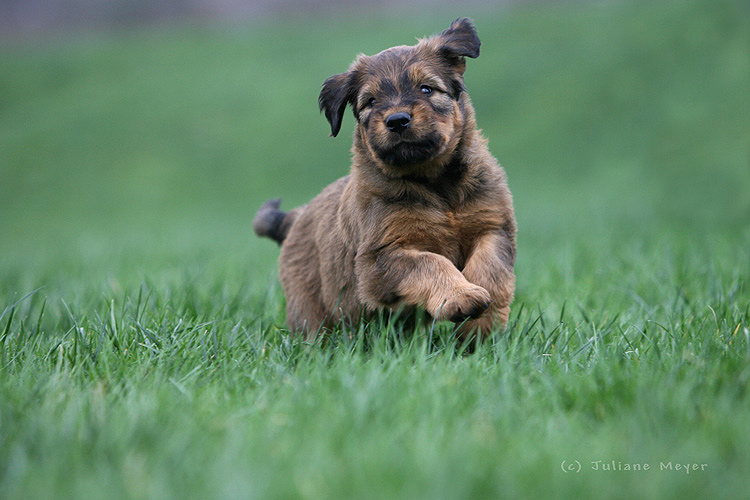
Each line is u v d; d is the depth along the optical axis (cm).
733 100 2503
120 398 427
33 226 2408
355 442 355
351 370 460
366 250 591
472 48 631
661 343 501
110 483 324
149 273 960
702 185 1972
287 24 4753
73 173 2978
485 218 588
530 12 3800
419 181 589
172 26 5309
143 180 2881
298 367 486
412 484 312
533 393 413
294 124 3183
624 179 2234
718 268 741
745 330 494
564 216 1702
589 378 422
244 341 565
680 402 377
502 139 2723
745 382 404
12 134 3366
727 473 318
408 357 479
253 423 388
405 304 580
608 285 741
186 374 476
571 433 364
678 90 2684
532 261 949
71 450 354
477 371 461
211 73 3809
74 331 562
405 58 614
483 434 363
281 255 727
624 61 2955
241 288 764
